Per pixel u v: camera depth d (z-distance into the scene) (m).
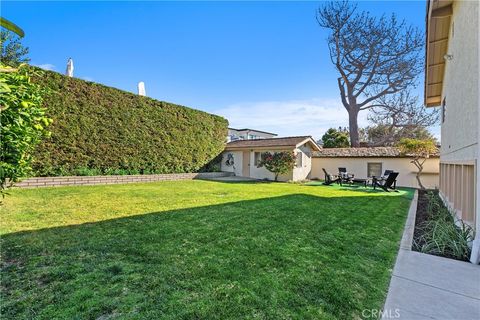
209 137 16.89
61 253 3.25
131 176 12.16
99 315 2.06
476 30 4.23
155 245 3.61
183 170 15.24
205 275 2.76
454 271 3.07
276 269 2.96
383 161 15.37
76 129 10.48
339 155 16.95
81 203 6.54
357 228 4.82
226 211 5.94
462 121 5.35
